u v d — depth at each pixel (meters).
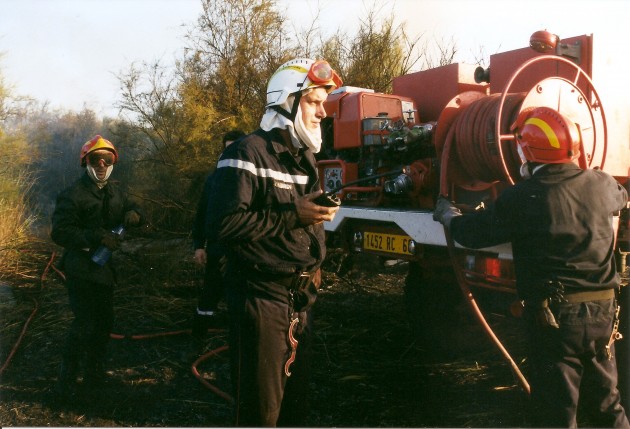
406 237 4.97
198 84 9.03
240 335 2.62
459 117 4.36
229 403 4.05
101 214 4.09
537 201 2.96
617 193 3.11
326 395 4.20
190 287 6.71
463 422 3.78
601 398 3.04
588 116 4.18
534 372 3.00
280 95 2.69
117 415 3.86
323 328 5.66
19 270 7.17
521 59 5.15
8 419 3.76
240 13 9.30
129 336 5.17
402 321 5.91
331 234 5.93
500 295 4.56
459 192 4.59
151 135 9.30
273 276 2.62
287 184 2.65
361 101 5.71
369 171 5.61
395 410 3.96
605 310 2.98
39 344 5.10
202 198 4.47
